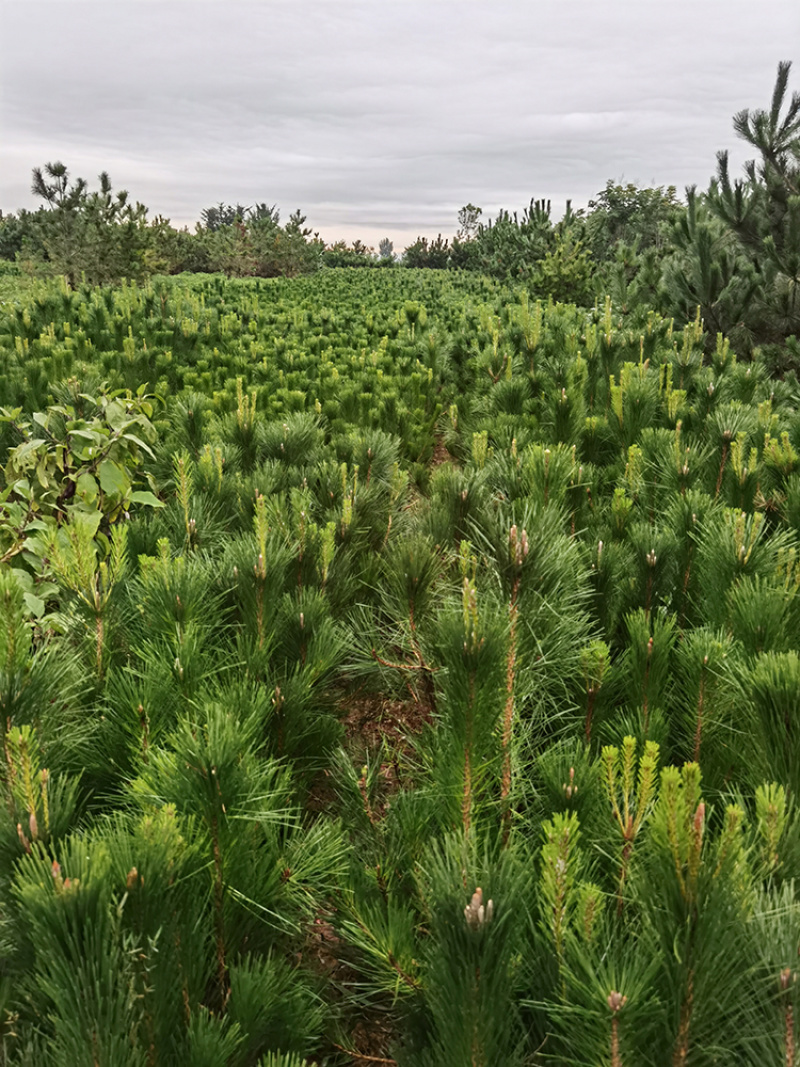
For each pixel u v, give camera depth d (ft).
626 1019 3.22
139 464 11.65
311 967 5.50
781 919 3.51
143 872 3.70
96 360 28.45
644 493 11.03
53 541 6.88
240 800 4.52
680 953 3.28
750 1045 3.32
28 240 96.78
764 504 9.95
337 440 14.24
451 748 5.10
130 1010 3.44
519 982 4.00
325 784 7.17
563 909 3.78
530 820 5.33
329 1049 5.10
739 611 6.30
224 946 4.65
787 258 32.09
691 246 35.47
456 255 191.93
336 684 8.21
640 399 14.61
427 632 6.92
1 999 3.64
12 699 4.50
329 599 8.50
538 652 6.04
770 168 35.06
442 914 3.53
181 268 158.81
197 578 6.80
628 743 4.26
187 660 6.06
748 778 5.26
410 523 10.62
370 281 114.62
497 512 7.78
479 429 16.10
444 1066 3.63
